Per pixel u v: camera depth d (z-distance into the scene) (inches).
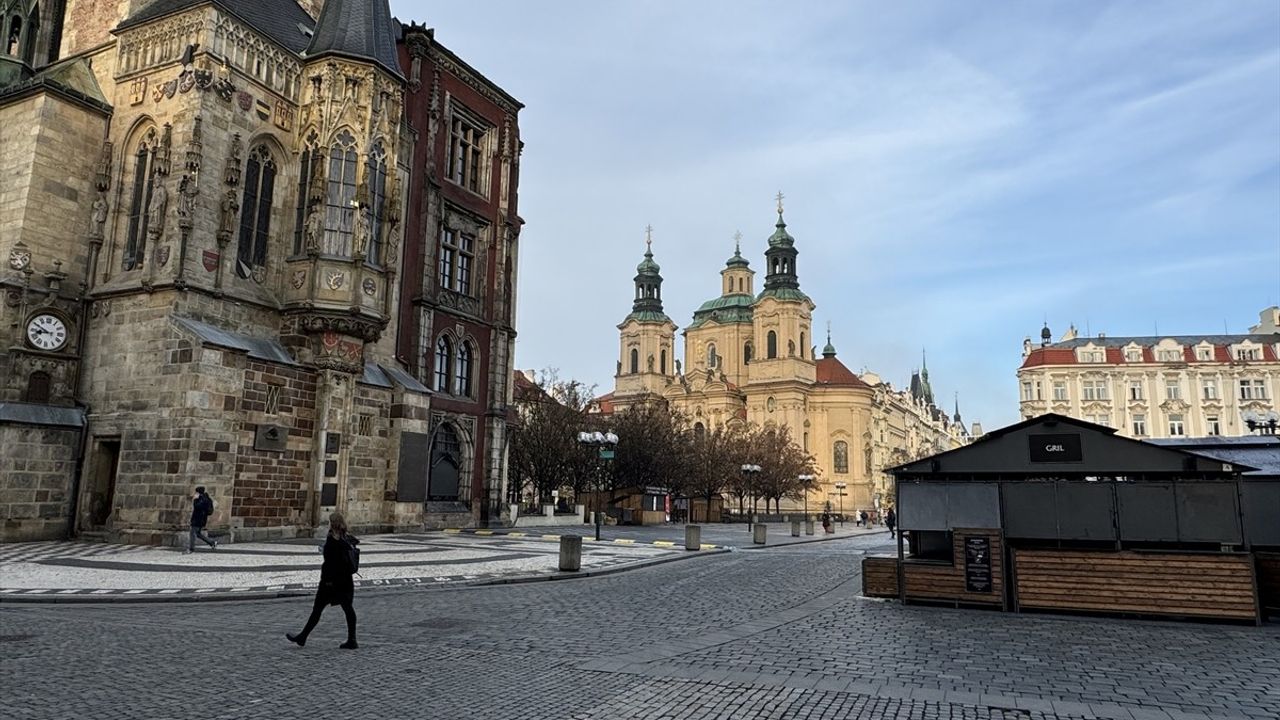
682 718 316.5
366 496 1310.3
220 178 1165.7
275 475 1159.0
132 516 1063.6
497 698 339.3
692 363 5285.4
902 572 658.2
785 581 842.8
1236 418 4101.9
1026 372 4379.9
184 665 385.7
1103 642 490.0
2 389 1094.4
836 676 393.4
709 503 3174.2
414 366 1502.2
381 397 1353.3
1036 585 612.1
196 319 1114.1
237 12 1205.7
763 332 4702.3
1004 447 651.5
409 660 410.9
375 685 356.2
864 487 4532.5
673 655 439.2
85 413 1140.5
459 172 1710.1
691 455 2940.5
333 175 1253.7
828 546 1582.2
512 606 621.9
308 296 1218.0
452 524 1555.1
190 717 300.8
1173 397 4188.0
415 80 1562.5
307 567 817.5
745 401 4756.4
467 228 1704.0
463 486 1625.2
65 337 1157.1
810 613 605.9
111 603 593.6
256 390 1136.2
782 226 4810.5
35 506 1083.9
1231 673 405.7
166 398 1070.4
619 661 419.5
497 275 1766.7
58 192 1179.9
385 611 584.7
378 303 1277.1
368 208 1270.9
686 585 798.5
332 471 1232.2
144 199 1191.6
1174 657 445.1
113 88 1238.9
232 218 1168.2
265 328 1218.6
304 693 339.6
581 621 554.6
